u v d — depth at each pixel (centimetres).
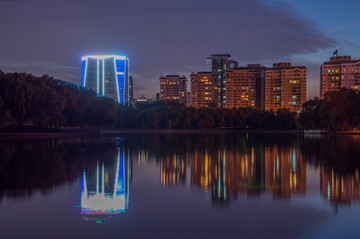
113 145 6594
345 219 1634
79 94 11281
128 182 2606
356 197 2083
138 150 5494
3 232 1450
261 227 1523
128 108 17775
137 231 1470
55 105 9144
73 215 1695
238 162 3903
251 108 19675
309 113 11531
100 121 12838
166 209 1814
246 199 2039
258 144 7175
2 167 3322
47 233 1442
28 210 1778
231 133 15675
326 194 2169
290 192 2234
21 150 5138
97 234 1431
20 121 9169
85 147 5912
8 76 8594
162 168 3391
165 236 1412
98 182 2586
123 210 1794
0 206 1852
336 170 3225
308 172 3105
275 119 18588
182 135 12650
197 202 1966
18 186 2400
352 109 9769
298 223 1580
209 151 5388
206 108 19362
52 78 10338
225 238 1395
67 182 2566
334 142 7319
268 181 2644
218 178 2797
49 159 4028
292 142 7788
